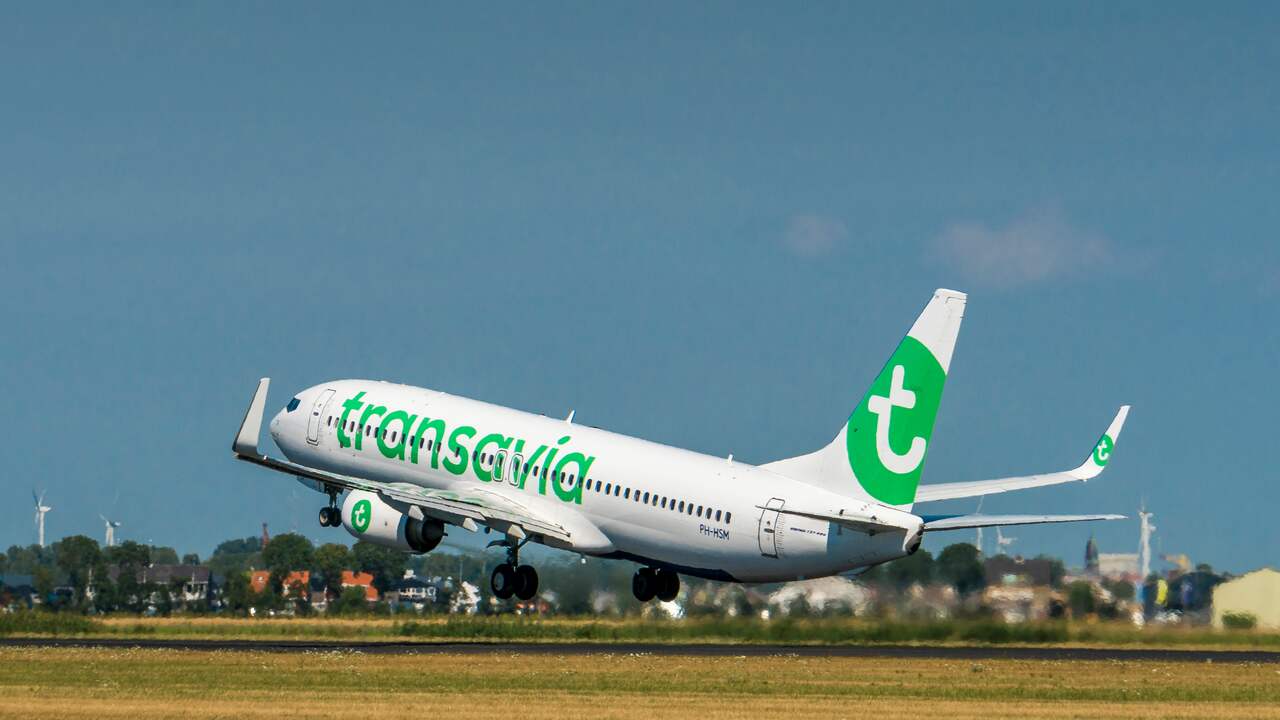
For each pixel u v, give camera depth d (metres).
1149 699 135.25
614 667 161.50
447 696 133.38
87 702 128.62
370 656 175.38
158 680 146.00
